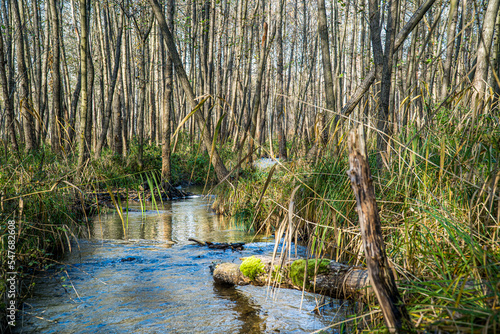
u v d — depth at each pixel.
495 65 6.04
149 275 4.11
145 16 13.95
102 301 3.36
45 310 3.15
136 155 13.43
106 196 9.68
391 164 3.31
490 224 2.47
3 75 7.10
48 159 7.46
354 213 3.71
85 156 9.24
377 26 6.21
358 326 2.35
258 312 3.11
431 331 1.57
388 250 3.01
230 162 13.06
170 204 10.18
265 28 8.33
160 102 26.72
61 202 5.30
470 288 1.88
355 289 2.38
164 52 17.20
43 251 3.97
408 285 2.08
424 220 2.82
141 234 6.29
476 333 1.42
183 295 3.52
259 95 8.30
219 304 3.29
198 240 5.52
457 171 2.82
